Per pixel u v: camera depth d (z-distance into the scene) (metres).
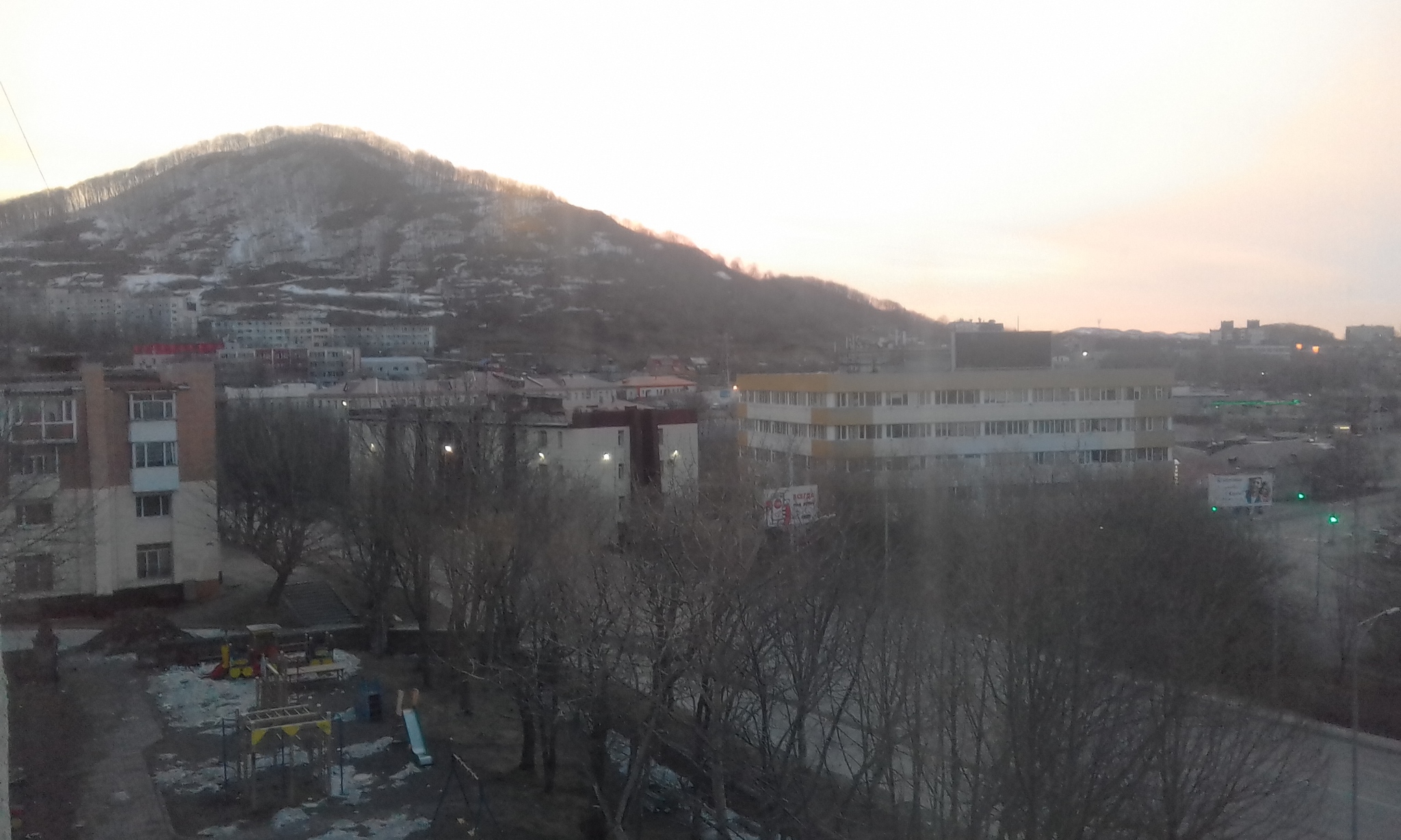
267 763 22.34
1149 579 25.25
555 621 20.69
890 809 18.95
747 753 21.08
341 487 39.00
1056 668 16.95
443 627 33.84
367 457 34.81
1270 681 23.31
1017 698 16.64
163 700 26.41
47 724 23.83
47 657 27.81
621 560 22.70
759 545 20.88
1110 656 18.78
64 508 35.25
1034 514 32.75
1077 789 16.09
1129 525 32.09
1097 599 21.11
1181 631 21.47
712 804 20.28
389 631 33.44
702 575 19.52
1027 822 15.75
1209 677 21.03
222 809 19.73
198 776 21.33
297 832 18.91
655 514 23.98
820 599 21.58
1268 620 27.55
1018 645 17.91
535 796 21.20
